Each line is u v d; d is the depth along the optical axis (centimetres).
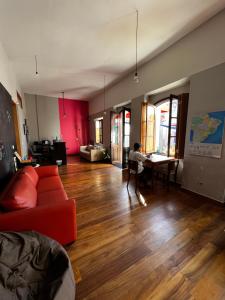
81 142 843
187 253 159
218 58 243
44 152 666
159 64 351
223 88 240
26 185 190
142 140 409
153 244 172
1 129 223
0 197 162
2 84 254
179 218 222
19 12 220
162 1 209
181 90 341
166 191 318
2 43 290
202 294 120
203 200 276
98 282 129
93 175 442
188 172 309
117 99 544
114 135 616
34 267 107
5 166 236
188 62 287
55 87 594
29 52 332
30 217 141
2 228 133
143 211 242
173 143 359
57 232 156
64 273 99
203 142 275
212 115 257
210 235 186
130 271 139
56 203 159
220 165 254
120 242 175
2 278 94
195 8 224
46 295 91
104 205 262
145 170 345
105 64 399
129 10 223
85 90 636
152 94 407
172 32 278
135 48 327
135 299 116
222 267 143
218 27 238
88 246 169
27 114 689
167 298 117
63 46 313
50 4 208
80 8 216
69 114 791
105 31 270
